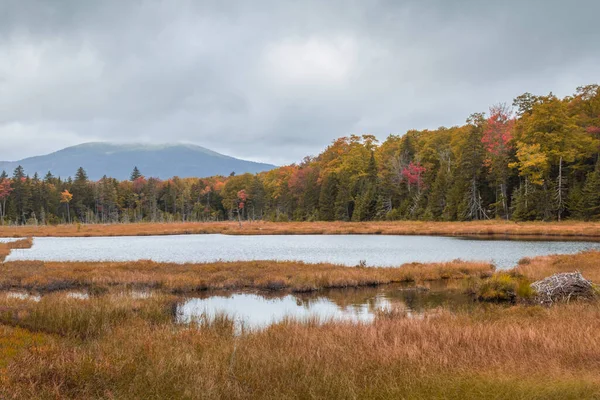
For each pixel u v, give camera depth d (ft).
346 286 71.87
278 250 132.87
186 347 29.89
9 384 22.74
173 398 21.18
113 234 227.20
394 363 25.11
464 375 22.82
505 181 235.81
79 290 68.80
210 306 57.62
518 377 22.43
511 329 31.27
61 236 222.48
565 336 29.40
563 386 21.04
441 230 195.83
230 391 21.54
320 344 29.96
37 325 39.68
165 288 69.15
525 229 180.04
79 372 24.45
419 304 57.52
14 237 215.51
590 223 190.60
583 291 50.39
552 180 228.43
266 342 31.35
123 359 26.96
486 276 77.87
